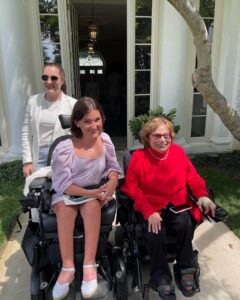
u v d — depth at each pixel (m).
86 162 2.04
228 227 3.25
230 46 4.92
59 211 1.97
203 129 5.59
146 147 2.36
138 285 2.10
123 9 7.51
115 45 12.30
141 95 5.22
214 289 2.39
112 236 2.85
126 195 2.31
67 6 4.91
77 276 1.99
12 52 4.39
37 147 2.58
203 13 4.96
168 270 2.09
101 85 11.80
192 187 2.36
